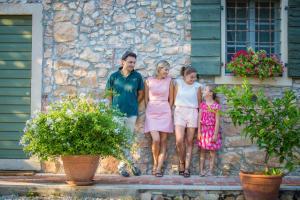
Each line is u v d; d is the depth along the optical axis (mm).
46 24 6340
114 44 6320
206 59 6160
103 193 5043
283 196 5129
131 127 5988
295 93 6152
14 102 6340
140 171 6090
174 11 6301
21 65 6352
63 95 6289
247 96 4934
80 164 5113
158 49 6301
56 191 5086
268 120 4887
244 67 5996
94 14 6344
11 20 6355
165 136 6035
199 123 6016
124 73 6043
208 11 6195
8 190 5105
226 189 5066
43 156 5172
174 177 5926
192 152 6188
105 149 5141
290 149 5004
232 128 6172
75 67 6316
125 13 6332
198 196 5062
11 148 6316
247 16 6340
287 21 6156
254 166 6148
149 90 6094
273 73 6016
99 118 5180
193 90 6047
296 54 6113
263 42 6332
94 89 6301
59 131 5023
